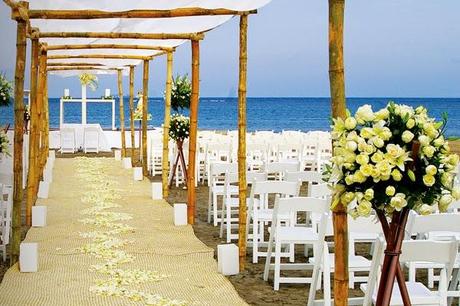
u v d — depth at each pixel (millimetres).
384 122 3480
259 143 14242
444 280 4270
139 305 5773
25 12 6879
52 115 70375
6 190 9430
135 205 11523
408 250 3977
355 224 4938
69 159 19672
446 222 4980
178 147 13938
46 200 11891
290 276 6973
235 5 7176
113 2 7121
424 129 3484
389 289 3604
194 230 9500
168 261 7488
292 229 6840
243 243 7234
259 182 7152
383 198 3514
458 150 16969
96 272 6910
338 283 4176
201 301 5945
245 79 7352
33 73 9781
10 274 6801
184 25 9430
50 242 8344
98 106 78938
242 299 6043
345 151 3488
